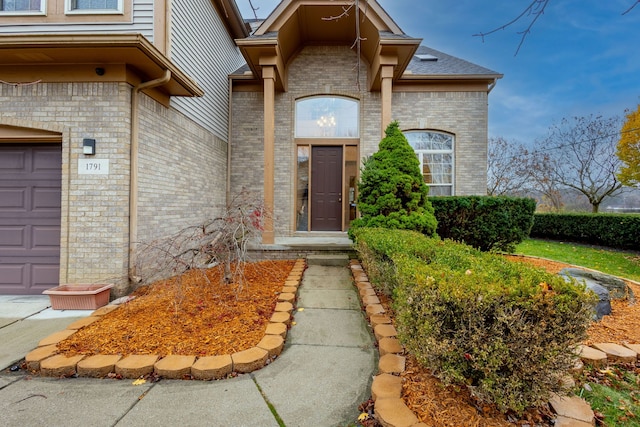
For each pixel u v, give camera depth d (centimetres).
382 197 567
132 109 424
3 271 427
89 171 407
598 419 188
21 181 429
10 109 409
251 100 814
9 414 190
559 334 169
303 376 231
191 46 589
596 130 1426
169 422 184
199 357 240
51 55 386
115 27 471
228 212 412
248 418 188
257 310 338
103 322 306
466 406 183
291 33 718
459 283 186
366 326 319
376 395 191
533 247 811
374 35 681
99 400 203
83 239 406
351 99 816
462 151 796
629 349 259
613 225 764
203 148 661
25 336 296
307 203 817
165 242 369
